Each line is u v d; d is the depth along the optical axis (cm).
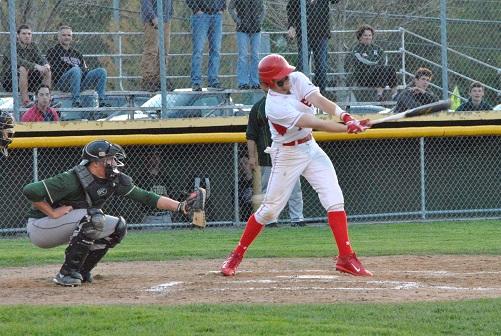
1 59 3850
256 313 1698
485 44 4403
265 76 2189
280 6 4553
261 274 2342
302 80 2192
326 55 3978
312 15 3938
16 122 3641
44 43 4331
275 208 2283
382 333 1521
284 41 4275
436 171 4138
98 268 2547
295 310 1727
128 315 1672
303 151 2259
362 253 2831
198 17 3906
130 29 4394
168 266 2584
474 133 3966
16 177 3781
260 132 3259
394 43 4534
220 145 3928
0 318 1666
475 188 4166
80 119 3881
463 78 4431
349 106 4038
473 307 1756
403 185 4106
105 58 4219
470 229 3675
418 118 3944
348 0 4519
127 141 3719
